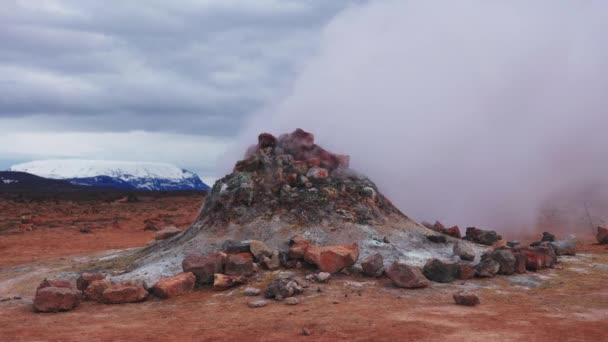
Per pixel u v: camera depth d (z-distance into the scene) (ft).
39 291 41.60
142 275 52.08
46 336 33.40
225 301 43.09
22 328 35.73
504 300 42.60
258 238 59.21
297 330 33.63
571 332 32.35
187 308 41.32
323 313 38.01
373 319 36.01
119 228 127.03
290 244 56.54
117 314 39.91
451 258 57.21
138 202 245.45
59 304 41.29
